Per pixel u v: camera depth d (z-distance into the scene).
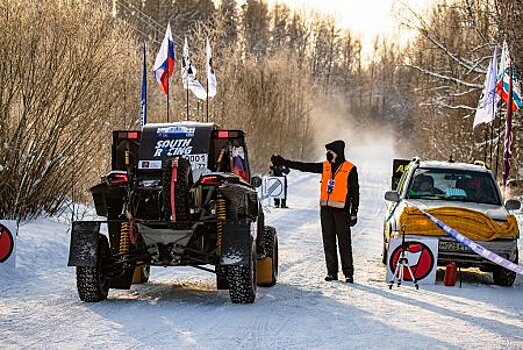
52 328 8.14
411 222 11.83
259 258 10.66
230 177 9.48
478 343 8.00
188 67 21.22
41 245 12.62
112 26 15.77
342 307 9.67
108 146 17.31
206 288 10.90
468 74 30.42
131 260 9.55
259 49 88.38
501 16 24.83
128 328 8.22
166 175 9.08
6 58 13.42
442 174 13.30
